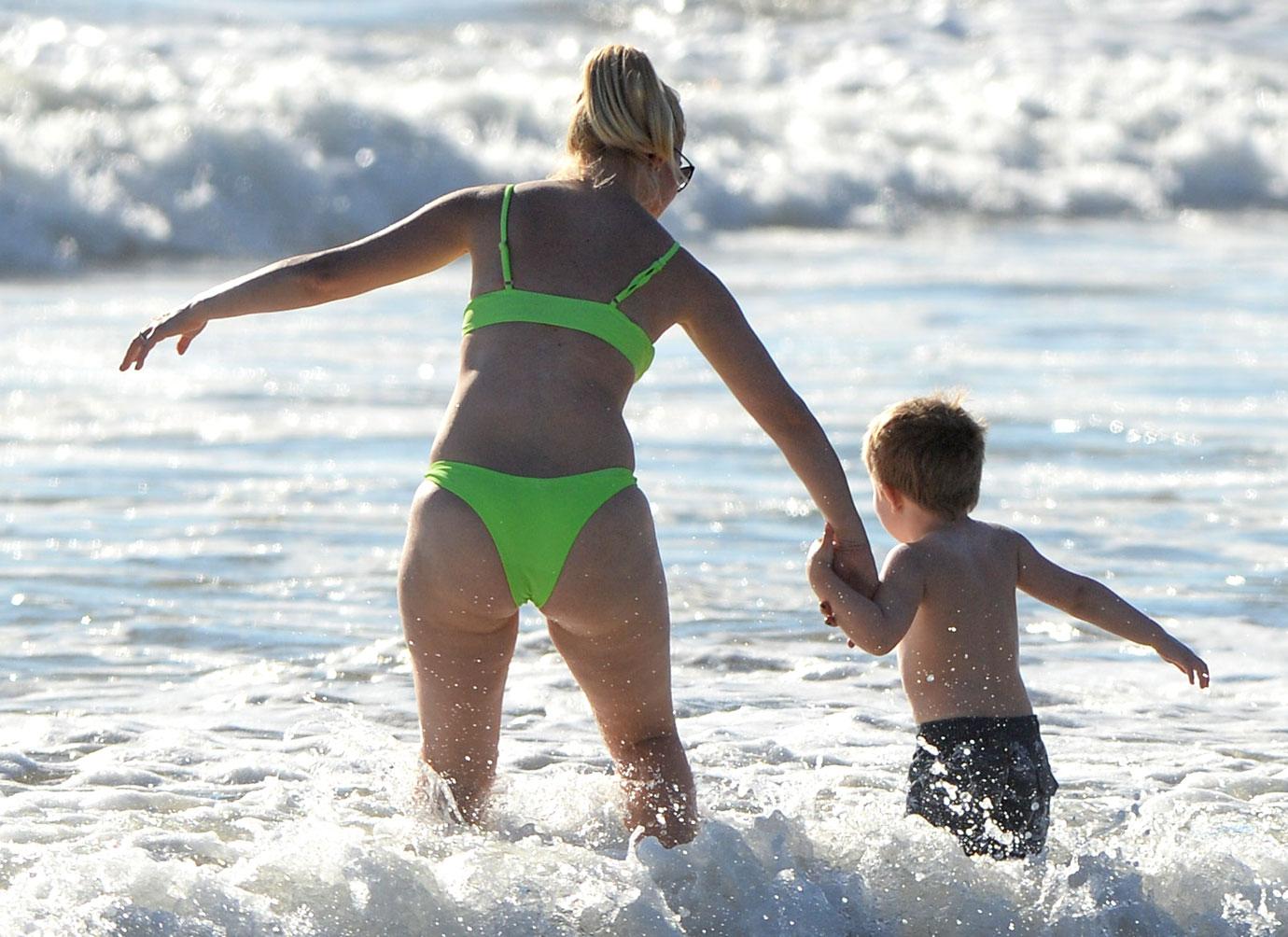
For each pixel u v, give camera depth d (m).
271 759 12.46
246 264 48.38
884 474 11.41
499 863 9.51
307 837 9.69
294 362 32.94
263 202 51.06
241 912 8.84
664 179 11.15
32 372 30.91
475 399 10.17
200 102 54.50
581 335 10.26
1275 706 14.64
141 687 14.64
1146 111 73.88
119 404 28.42
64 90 53.22
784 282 45.41
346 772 12.14
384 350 34.59
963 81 76.50
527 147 59.41
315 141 54.47
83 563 18.95
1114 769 12.62
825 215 60.78
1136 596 18.30
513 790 11.26
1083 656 16.34
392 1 85.44
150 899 8.86
